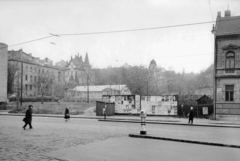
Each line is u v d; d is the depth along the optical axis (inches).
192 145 426.3
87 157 327.6
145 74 2851.9
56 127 776.3
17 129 702.5
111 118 1317.7
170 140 476.1
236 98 1237.7
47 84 3754.9
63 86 4466.0
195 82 3686.0
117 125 891.4
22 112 1861.5
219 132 692.7
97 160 311.7
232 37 1261.1
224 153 358.0
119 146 408.2
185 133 650.2
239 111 1229.1
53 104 2600.9
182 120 1227.2
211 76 3385.8
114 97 1675.7
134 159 317.7
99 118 1328.7
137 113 1605.6
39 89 3848.4
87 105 2433.6
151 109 1571.1
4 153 349.4
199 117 1403.8
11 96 3198.8
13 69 3663.9
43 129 706.8
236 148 401.4
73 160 310.5
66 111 1108.5
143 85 2792.8
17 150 374.0
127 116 1571.1
